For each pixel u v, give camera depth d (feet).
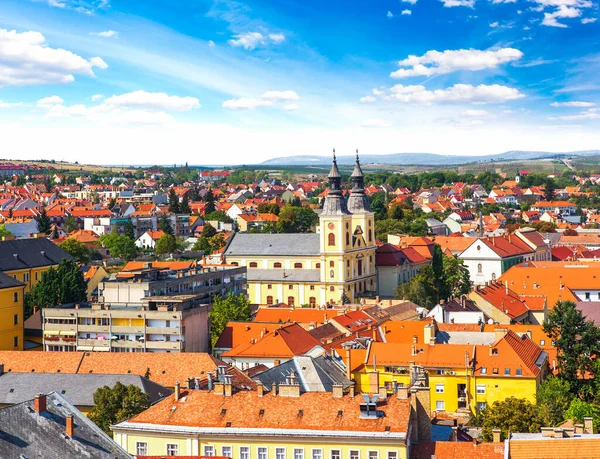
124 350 631.97
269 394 355.56
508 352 515.09
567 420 398.01
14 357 541.75
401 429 325.01
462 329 615.16
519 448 304.50
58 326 646.33
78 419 271.69
